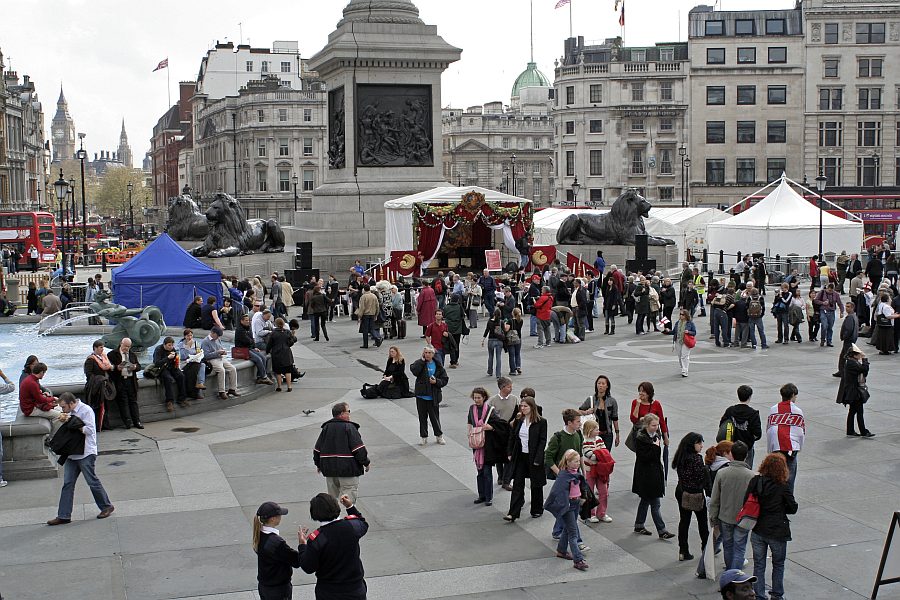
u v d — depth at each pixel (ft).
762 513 41.93
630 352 109.29
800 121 380.99
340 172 190.08
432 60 183.52
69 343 112.88
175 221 208.33
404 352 109.19
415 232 161.79
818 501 56.24
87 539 50.24
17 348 108.88
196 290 127.34
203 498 56.95
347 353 109.19
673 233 221.87
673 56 400.47
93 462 53.01
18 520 53.26
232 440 70.64
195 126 563.48
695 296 137.39
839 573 45.68
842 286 170.40
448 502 56.49
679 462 46.62
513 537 50.85
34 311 143.84
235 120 469.57
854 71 376.07
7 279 182.29
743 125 384.27
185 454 66.80
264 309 99.45
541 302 113.09
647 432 49.70
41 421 63.05
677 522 53.06
